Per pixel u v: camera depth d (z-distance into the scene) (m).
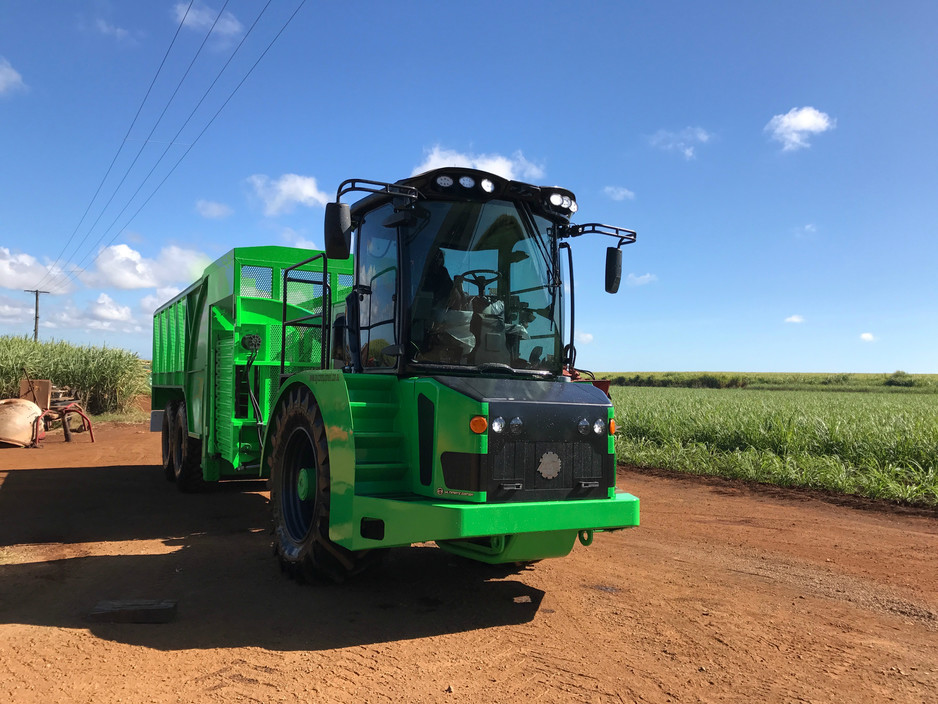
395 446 4.61
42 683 3.35
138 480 10.46
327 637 4.04
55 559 5.75
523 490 4.19
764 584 5.35
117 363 23.08
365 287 5.27
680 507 8.69
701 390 46.03
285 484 5.57
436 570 5.57
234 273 7.41
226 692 3.28
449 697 3.28
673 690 3.41
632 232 5.40
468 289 4.84
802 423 12.98
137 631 4.07
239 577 5.27
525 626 4.29
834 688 3.47
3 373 20.80
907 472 9.95
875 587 5.31
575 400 4.50
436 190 4.70
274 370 7.57
